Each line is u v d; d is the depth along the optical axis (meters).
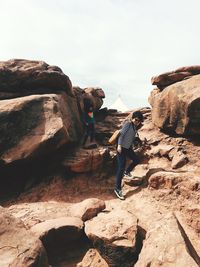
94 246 4.53
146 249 3.90
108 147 8.20
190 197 5.25
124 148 6.14
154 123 9.09
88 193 6.44
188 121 7.41
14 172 6.85
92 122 8.41
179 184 5.51
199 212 4.81
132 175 6.75
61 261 4.56
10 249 3.50
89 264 4.43
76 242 4.85
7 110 6.68
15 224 3.89
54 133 6.56
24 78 7.92
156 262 3.59
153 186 5.92
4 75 7.77
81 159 6.96
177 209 5.25
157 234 4.06
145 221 5.05
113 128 9.91
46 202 6.04
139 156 7.66
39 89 8.12
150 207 5.49
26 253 3.49
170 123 8.12
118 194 6.02
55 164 7.12
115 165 7.35
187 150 7.35
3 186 6.81
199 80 7.88
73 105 8.87
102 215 5.03
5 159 6.39
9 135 6.56
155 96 9.25
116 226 4.54
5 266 3.28
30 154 6.46
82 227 4.84
